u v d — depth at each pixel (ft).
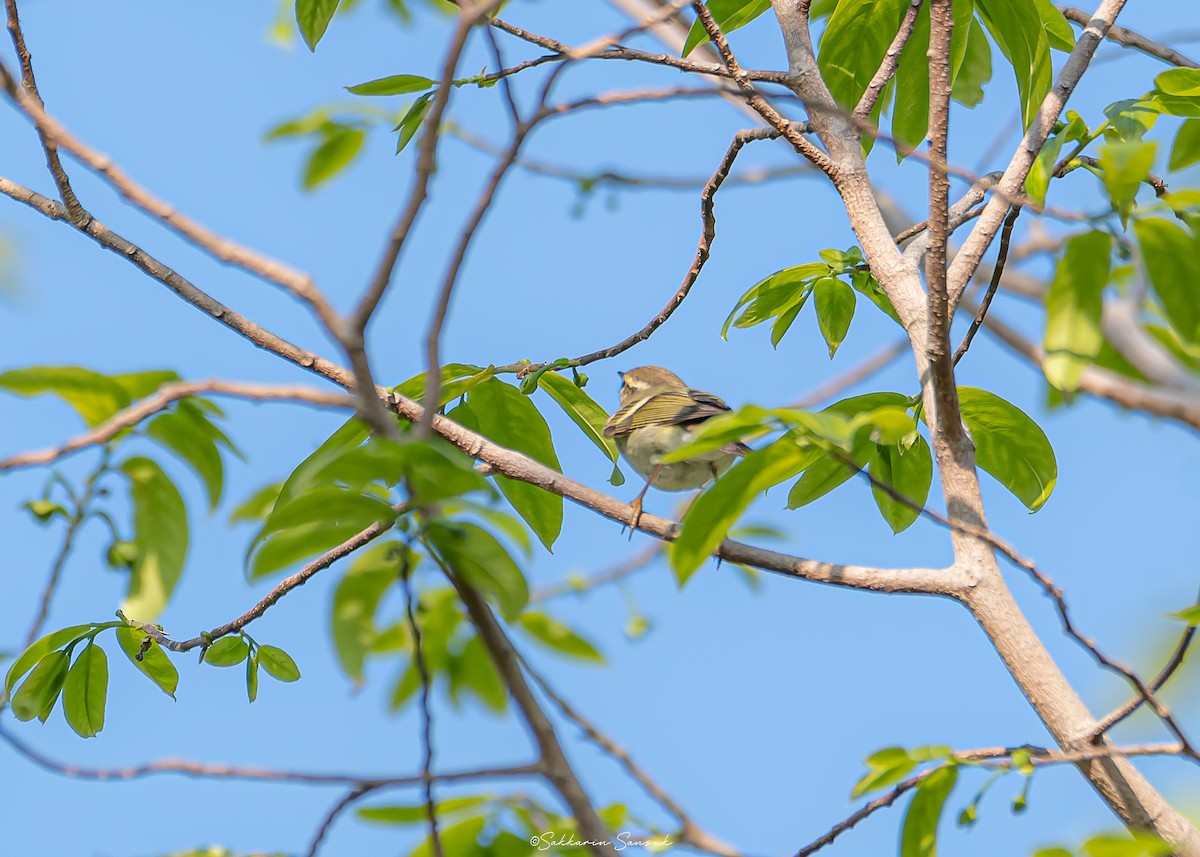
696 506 20.56
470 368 31.17
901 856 23.29
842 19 32.83
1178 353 42.22
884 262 28.35
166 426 24.80
